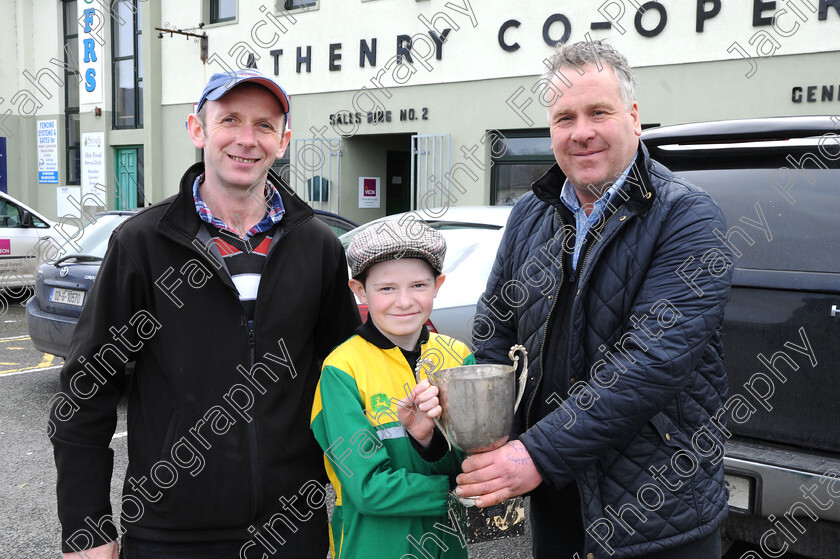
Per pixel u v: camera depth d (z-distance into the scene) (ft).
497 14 27.17
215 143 5.01
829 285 7.18
